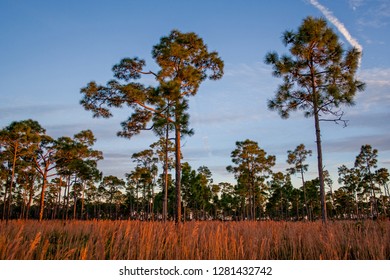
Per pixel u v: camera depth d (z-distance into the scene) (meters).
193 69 14.59
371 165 37.47
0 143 23.78
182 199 40.72
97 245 5.32
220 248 5.61
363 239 6.69
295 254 6.32
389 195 41.03
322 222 11.55
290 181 45.00
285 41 13.64
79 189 40.59
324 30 13.02
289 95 13.96
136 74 15.39
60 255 5.21
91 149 27.69
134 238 5.98
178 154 14.59
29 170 27.28
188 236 6.12
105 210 58.84
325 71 13.47
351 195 44.44
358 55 13.04
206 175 41.66
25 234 6.95
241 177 31.55
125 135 15.61
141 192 45.25
